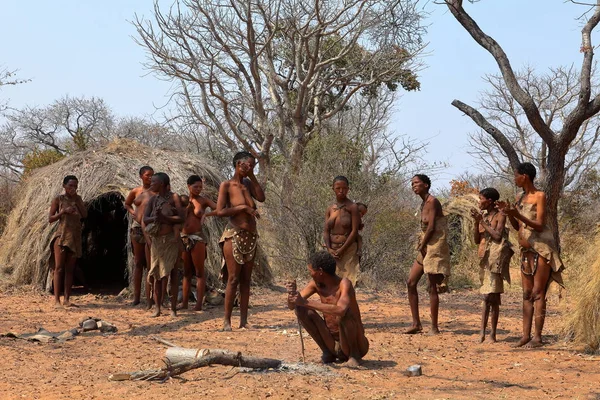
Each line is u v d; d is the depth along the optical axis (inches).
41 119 2341.3
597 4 518.6
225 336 459.5
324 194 850.8
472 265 937.5
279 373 343.0
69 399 294.7
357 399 297.4
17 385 320.5
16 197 778.2
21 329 484.4
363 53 1478.8
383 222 839.1
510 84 520.4
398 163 913.5
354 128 1555.1
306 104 1416.1
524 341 428.8
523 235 426.0
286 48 1494.8
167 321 531.5
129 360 381.1
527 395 309.9
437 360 386.3
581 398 304.8
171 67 1277.1
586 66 501.4
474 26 554.6
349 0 1322.6
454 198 1009.5
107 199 807.7
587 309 411.5
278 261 856.9
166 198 547.5
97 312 570.9
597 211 1103.0
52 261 607.5
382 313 588.4
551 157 515.8
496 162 1459.2
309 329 363.6
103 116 2421.3
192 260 587.5
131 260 659.4
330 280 359.6
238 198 485.4
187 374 343.3
